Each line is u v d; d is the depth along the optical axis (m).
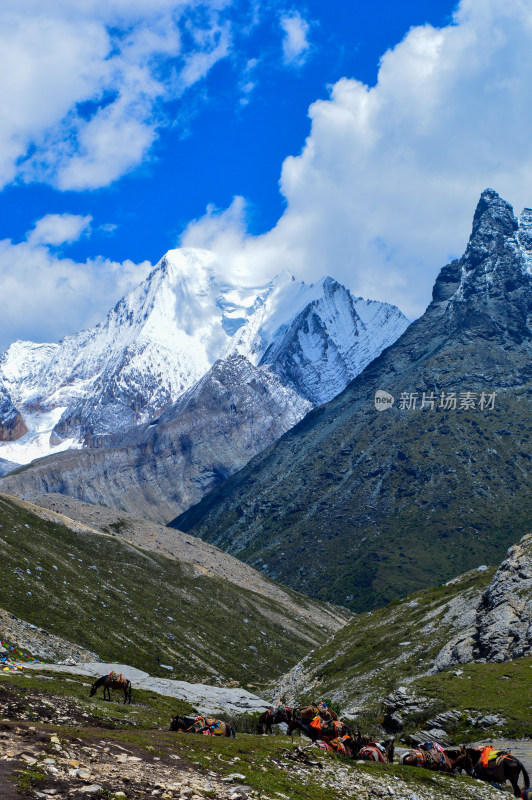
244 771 21.75
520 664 56.97
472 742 43.75
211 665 158.75
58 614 141.12
